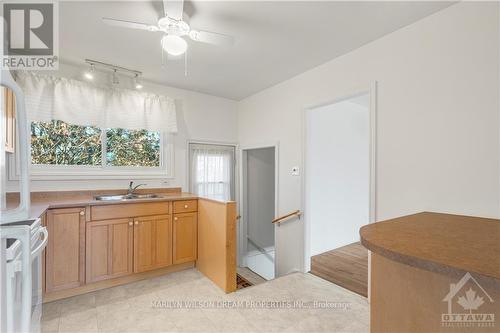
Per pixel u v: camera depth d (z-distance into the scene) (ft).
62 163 9.77
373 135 7.71
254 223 15.07
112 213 8.36
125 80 10.88
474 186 5.74
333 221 13.06
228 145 14.20
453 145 6.08
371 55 7.91
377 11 6.40
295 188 10.69
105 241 8.23
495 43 5.47
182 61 9.36
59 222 7.47
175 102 12.29
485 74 5.60
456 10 6.05
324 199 12.54
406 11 6.39
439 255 2.64
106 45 8.13
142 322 6.61
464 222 4.45
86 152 10.28
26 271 3.07
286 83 11.24
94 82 10.06
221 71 10.30
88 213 7.95
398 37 7.22
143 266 8.93
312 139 11.92
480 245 3.00
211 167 13.62
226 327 6.39
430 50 6.52
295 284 8.85
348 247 13.29
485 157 5.59
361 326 6.40
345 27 7.13
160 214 9.34
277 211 11.57
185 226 9.92
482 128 5.64
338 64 8.96
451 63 6.13
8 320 2.79
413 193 6.81
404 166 7.01
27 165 3.22
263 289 8.45
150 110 11.19
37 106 8.55
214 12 6.45
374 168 7.66
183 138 12.55
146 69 10.08
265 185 15.62
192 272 9.85
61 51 8.50
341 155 13.53
